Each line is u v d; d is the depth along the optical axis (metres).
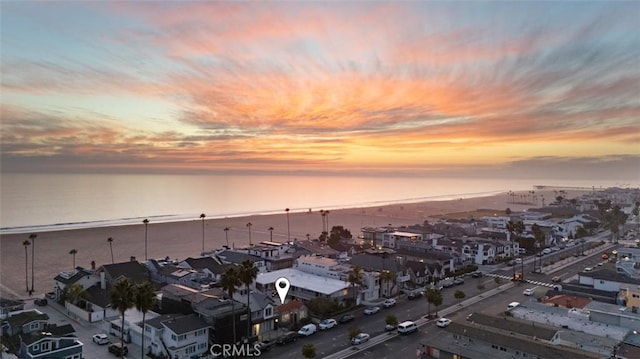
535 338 68.12
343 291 102.25
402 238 180.50
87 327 85.19
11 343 69.31
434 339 70.12
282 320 85.94
